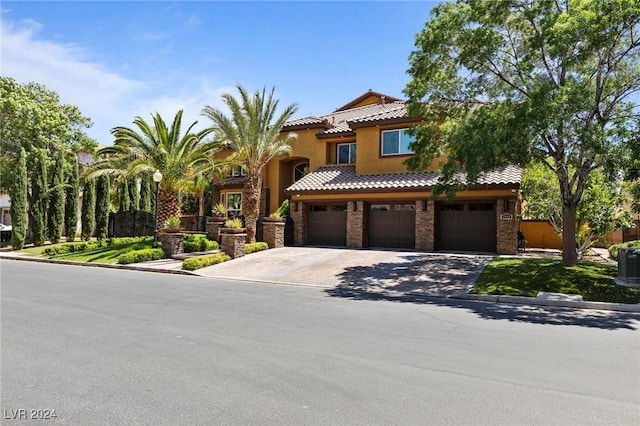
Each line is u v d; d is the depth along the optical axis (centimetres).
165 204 2292
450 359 580
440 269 1516
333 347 630
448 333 732
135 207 3309
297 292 1203
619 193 1702
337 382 487
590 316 916
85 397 440
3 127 3139
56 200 2892
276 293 1178
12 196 2767
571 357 598
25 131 3225
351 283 1354
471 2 1309
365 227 2194
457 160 1328
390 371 528
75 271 1681
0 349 604
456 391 465
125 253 2070
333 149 2608
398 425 383
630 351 633
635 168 1193
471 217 1992
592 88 1145
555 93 1119
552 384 491
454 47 1381
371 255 1861
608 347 655
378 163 2292
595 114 1273
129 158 2436
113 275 1562
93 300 1016
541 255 1927
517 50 1395
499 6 1280
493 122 1209
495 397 450
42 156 3075
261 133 2169
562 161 1324
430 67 1416
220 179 2908
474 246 1980
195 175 2359
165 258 2033
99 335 686
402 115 2236
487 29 1293
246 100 2117
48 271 1666
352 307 973
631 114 1262
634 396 458
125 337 675
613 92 1296
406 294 1200
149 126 2267
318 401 434
